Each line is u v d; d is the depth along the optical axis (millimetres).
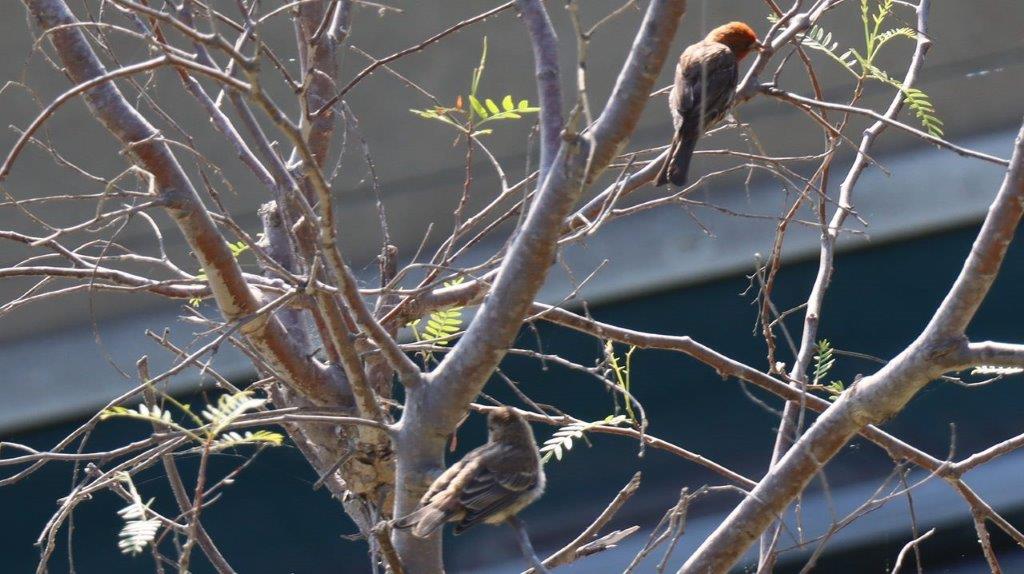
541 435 15391
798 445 5980
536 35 5605
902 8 13070
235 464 15406
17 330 17938
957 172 18922
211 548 6520
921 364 5676
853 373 16312
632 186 7340
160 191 6004
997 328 16594
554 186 4984
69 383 17734
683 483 14609
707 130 7824
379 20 17688
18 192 16812
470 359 5406
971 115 19469
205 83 13820
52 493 16047
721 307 18078
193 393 16844
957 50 19328
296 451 15484
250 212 17156
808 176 18859
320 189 4660
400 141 18344
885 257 18625
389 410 7262
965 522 13203
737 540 6062
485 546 14023
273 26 15500
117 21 11453
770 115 18781
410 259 18516
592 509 14352
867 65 6805
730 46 8766
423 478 5656
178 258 16984
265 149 6109
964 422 14617
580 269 18391
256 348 6730
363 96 18062
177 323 18062
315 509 14922
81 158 16844
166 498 15031
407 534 5770
